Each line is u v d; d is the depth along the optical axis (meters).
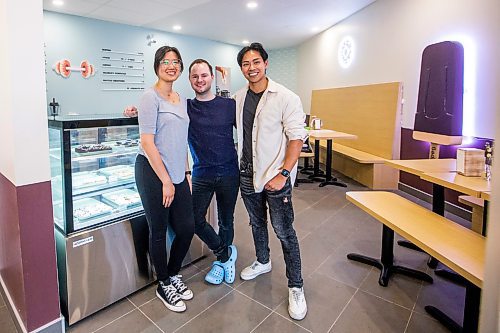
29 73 1.51
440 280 2.40
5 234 1.85
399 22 4.70
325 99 7.04
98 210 2.08
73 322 1.88
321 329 1.88
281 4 5.37
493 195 0.54
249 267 2.43
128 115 2.15
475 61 3.37
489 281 0.55
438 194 2.67
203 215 2.25
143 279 2.23
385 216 2.12
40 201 1.64
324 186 5.09
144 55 6.98
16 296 1.80
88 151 2.02
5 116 1.57
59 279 1.90
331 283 2.35
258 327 1.89
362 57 5.79
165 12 5.72
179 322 1.92
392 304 2.11
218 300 2.14
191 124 2.11
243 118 2.06
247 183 2.13
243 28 7.05
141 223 2.17
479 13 3.30
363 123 5.50
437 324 1.92
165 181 1.87
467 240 1.76
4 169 1.70
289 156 1.94
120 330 1.85
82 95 6.05
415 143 4.42
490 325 0.55
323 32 7.40
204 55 8.30
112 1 5.05
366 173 5.06
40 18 1.51
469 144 3.44
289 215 2.03
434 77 2.95
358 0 5.24
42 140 1.60
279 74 9.73
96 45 6.16
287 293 2.22
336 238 3.14
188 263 2.60
